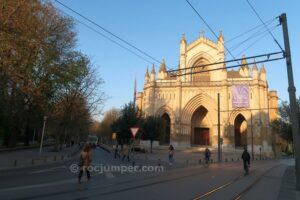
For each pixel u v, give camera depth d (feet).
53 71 124.98
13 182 48.24
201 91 249.75
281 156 278.67
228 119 238.07
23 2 83.66
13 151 131.54
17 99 119.96
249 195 45.29
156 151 223.30
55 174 62.69
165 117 261.85
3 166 72.13
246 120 238.68
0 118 125.08
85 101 171.83
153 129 209.67
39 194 37.93
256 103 237.66
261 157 223.71
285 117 142.92
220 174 78.89
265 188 54.95
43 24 107.14
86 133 374.84
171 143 244.83
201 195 41.78
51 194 38.34
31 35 91.86
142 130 202.80
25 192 39.11
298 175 54.60
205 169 95.40
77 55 138.10
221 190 48.32
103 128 421.18
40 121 149.18
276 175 83.30
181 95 253.44
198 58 260.01
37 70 120.78
